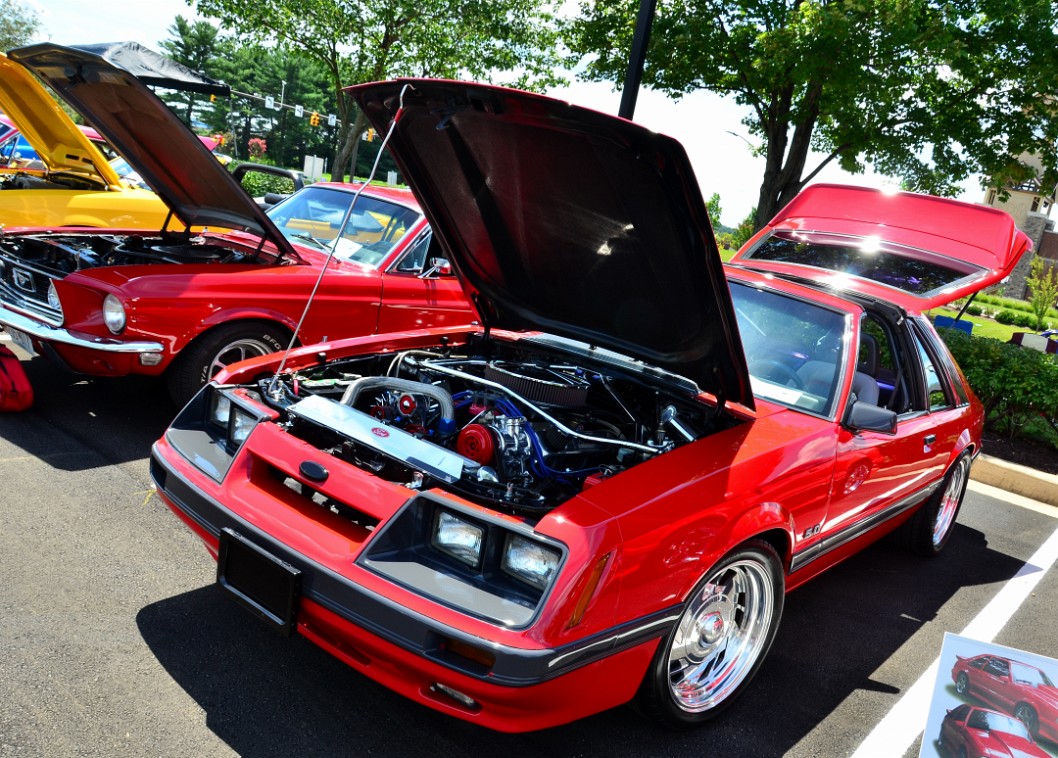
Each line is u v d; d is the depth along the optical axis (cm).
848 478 340
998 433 837
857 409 329
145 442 467
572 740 273
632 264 303
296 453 267
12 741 229
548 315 374
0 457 414
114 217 718
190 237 587
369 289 524
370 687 282
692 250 271
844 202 548
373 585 227
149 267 461
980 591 468
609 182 270
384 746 254
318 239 570
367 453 273
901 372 433
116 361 444
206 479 278
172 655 281
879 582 459
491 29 1820
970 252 486
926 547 500
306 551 242
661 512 246
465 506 236
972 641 259
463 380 351
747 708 311
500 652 211
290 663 288
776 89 1142
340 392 330
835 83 975
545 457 291
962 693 249
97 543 347
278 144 9000
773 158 1216
